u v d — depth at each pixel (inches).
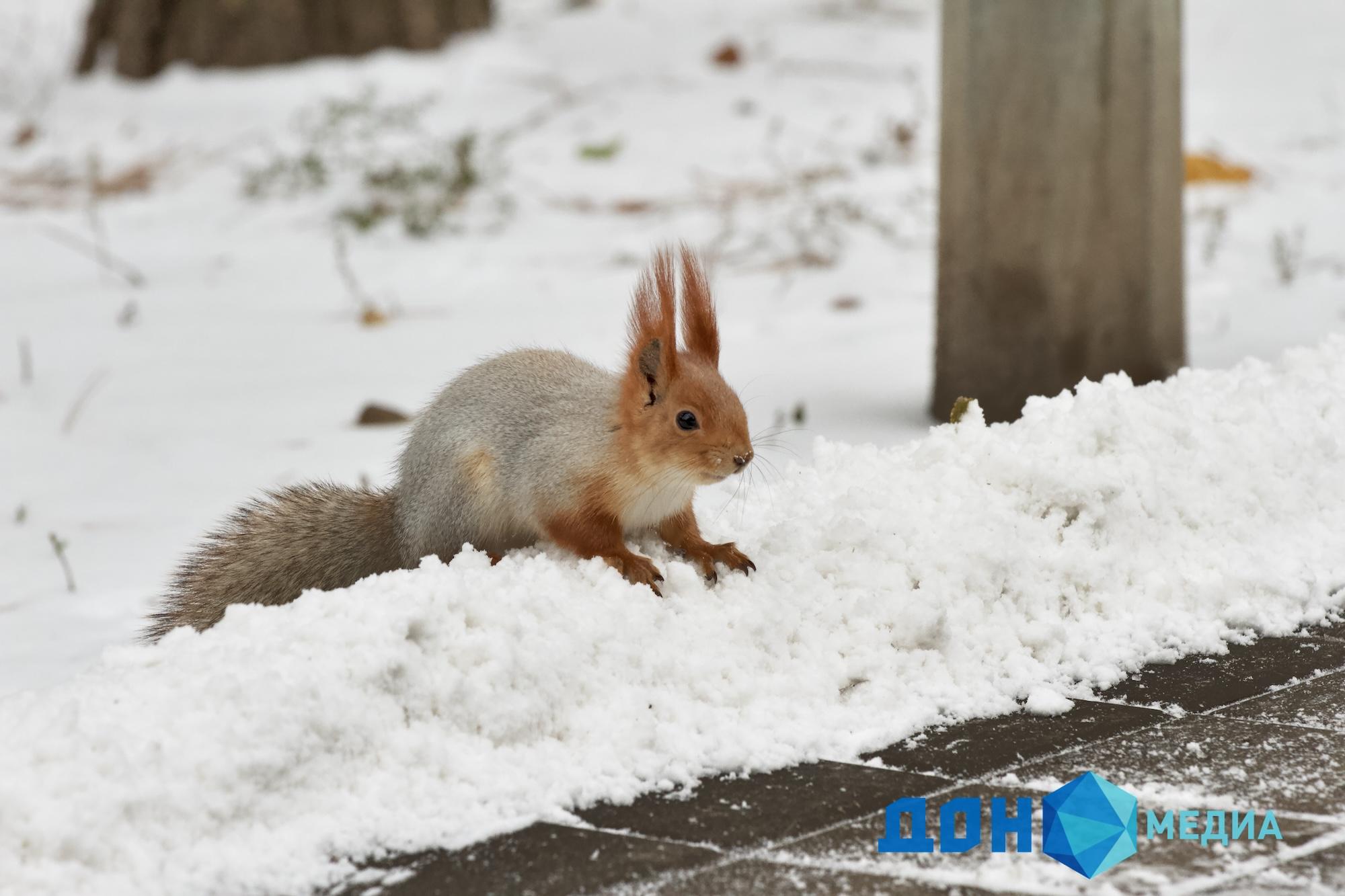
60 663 266.7
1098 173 377.4
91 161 756.0
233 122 839.7
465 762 201.3
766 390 432.1
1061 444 275.0
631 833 188.2
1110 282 382.3
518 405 256.7
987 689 229.8
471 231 679.1
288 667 199.2
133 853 177.3
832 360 463.8
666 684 223.3
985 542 249.4
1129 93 375.6
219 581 273.6
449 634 212.5
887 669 231.8
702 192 711.1
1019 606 249.0
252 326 549.0
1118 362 386.3
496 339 509.4
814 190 702.5
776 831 187.3
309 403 448.5
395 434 413.1
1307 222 624.1
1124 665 238.4
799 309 539.8
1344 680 229.9
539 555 246.1
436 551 261.6
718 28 1032.2
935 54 962.7
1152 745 209.2
